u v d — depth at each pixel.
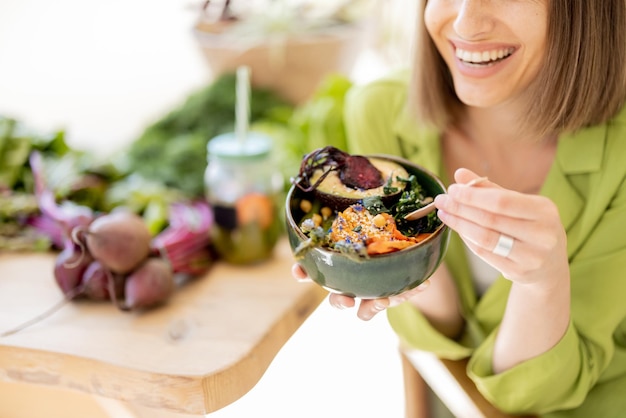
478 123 0.89
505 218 0.61
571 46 0.77
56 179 1.02
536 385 0.79
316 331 1.38
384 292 0.64
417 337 0.89
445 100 0.89
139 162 1.15
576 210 0.83
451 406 0.87
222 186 0.92
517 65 0.77
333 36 1.28
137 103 1.68
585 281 0.82
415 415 0.96
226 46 1.28
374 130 0.95
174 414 0.85
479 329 0.89
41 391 0.89
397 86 0.96
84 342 0.81
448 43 0.81
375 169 0.68
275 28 1.29
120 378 0.77
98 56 2.04
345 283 0.63
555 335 0.77
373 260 0.62
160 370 0.76
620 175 0.81
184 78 1.85
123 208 1.01
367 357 1.32
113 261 0.84
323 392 1.26
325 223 0.66
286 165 1.10
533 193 0.88
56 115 1.61
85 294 0.88
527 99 0.82
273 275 0.93
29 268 0.95
